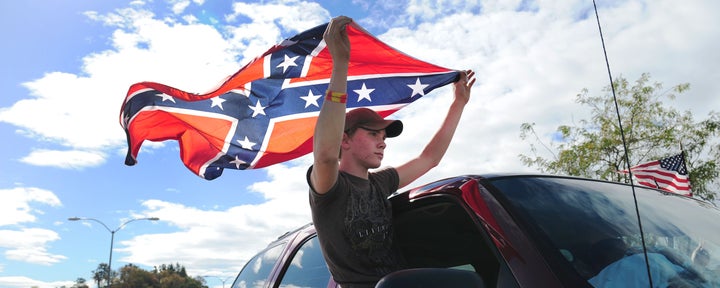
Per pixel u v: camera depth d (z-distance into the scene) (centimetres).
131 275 10844
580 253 197
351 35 367
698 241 221
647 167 841
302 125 388
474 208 226
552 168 1609
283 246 418
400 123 279
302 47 354
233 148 394
